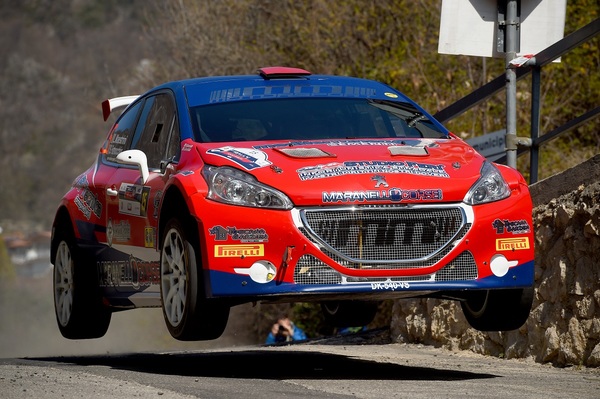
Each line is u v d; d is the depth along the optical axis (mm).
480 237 16391
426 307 24641
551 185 21016
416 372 18734
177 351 25547
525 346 21188
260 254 15914
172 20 58875
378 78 47906
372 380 16875
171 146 18953
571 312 19938
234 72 56094
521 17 24469
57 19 197125
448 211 16312
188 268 16562
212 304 16547
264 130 18656
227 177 16359
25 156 184250
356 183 16172
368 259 16047
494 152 26453
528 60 23719
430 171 16641
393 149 17219
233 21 57906
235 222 16000
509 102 23969
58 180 167500
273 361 20875
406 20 50344
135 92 61094
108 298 21188
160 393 14344
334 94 19984
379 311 40344
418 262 16141
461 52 24359
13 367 18719
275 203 16000
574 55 44250
